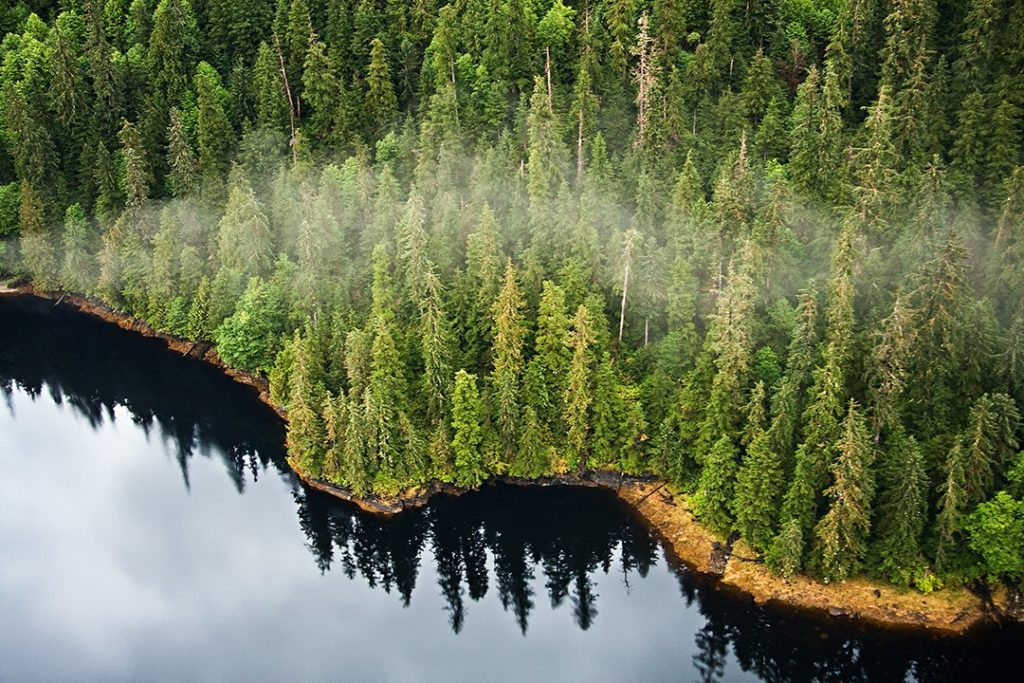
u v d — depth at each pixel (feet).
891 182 254.06
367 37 354.13
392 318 260.83
